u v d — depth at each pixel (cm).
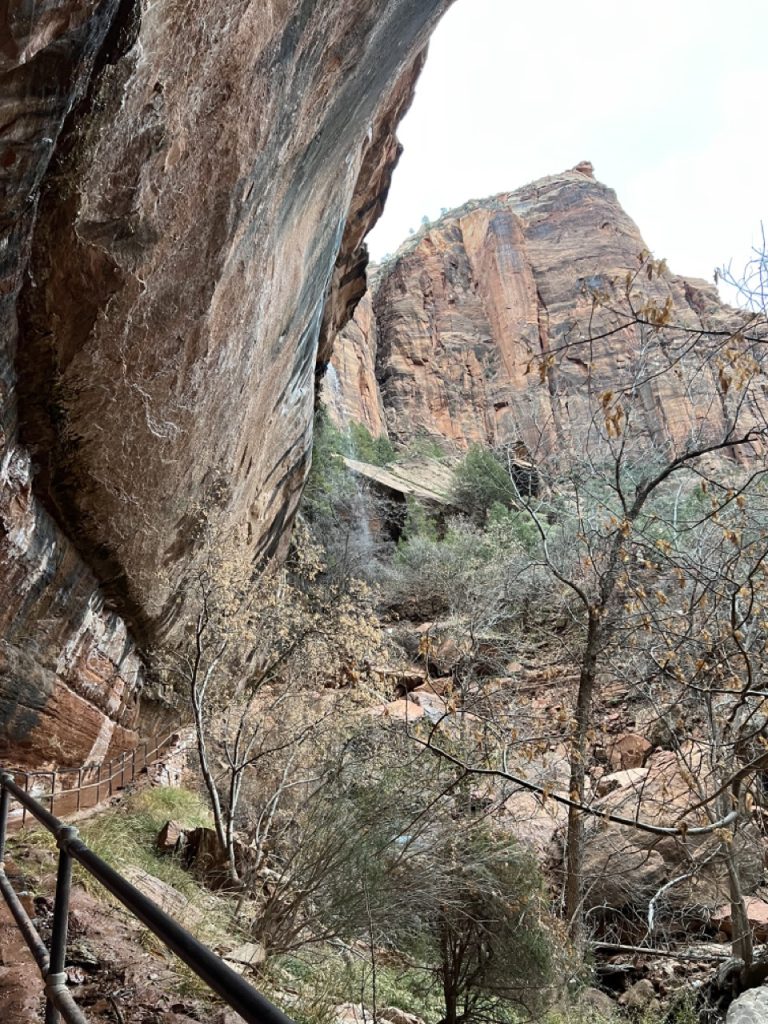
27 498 596
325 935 504
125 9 387
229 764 841
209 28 467
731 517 680
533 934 468
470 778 563
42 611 674
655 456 864
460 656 888
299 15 572
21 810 618
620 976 769
